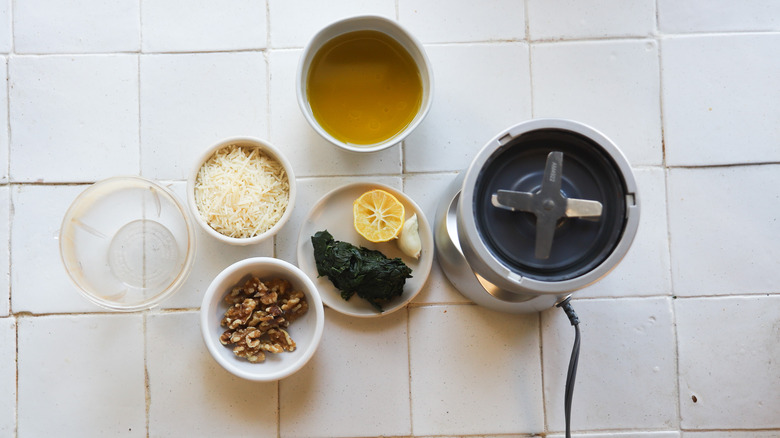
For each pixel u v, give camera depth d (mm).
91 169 935
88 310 924
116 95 938
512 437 926
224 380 921
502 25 952
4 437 912
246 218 852
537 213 713
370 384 923
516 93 952
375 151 830
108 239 922
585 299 942
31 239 927
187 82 939
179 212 923
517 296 833
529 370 933
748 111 955
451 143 943
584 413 930
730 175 952
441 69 948
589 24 956
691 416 933
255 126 941
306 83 857
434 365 928
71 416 916
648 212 947
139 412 917
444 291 935
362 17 833
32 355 917
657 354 938
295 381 920
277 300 879
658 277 942
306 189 934
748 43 957
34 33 937
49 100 936
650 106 955
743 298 941
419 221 904
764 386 935
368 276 856
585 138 736
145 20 938
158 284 915
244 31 942
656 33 958
